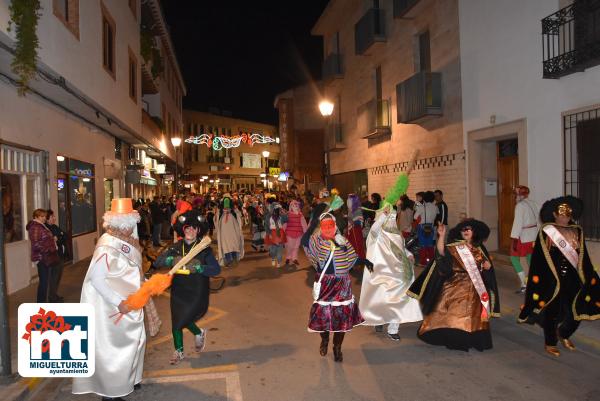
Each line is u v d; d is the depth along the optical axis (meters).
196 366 5.62
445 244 6.00
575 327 5.84
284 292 9.64
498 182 12.35
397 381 5.09
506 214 12.10
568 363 5.54
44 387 5.20
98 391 4.38
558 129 9.45
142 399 4.75
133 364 4.46
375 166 19.12
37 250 7.88
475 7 12.02
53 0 9.45
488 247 12.41
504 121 11.05
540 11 9.91
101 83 13.09
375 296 6.47
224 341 6.54
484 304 5.77
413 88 14.45
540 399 4.61
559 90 9.41
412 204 12.54
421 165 15.12
